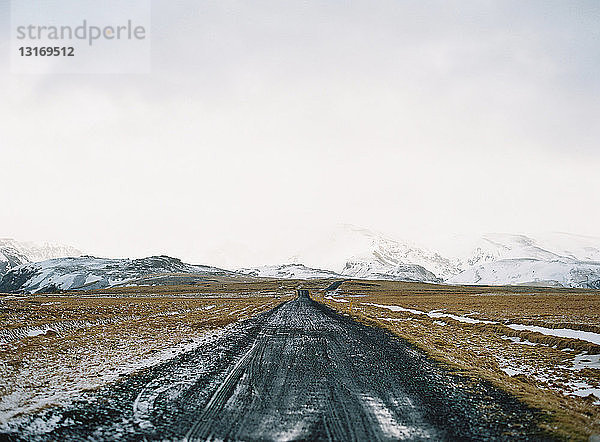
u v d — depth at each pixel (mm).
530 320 45719
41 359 21594
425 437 11531
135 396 15078
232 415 13148
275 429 11977
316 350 26547
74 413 13039
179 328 38094
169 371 19453
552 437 11656
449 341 32188
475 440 11391
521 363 24156
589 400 16453
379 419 12984
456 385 17531
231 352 25406
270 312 61156
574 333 34719
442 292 198500
